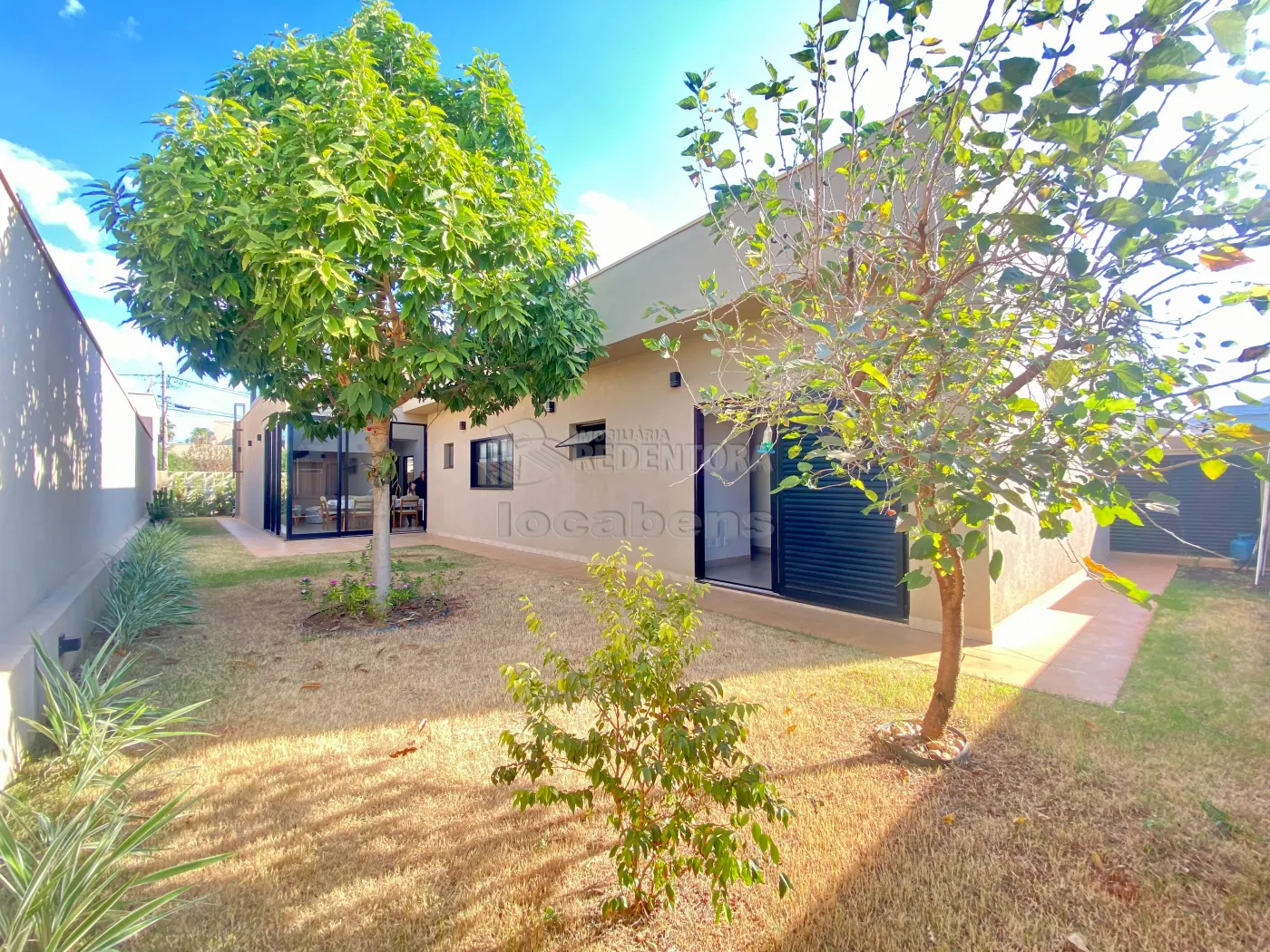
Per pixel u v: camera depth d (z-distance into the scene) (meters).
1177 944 1.88
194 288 4.60
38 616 3.62
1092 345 1.82
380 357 5.00
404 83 5.34
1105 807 2.60
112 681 3.25
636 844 1.74
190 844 2.36
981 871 2.20
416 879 2.19
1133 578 8.42
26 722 2.84
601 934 1.93
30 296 3.59
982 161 2.28
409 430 17.58
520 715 3.61
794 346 2.63
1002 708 3.65
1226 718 3.49
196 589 7.46
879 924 1.97
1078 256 1.70
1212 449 1.65
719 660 4.64
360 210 3.96
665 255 7.05
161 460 25.47
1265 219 1.65
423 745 3.21
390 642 5.19
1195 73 1.47
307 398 6.32
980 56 2.25
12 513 3.32
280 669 4.45
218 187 4.39
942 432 1.87
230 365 5.50
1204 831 2.43
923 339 1.87
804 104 2.98
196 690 4.01
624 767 2.34
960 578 3.02
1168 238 1.69
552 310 5.70
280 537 14.28
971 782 2.80
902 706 3.70
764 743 3.21
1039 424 1.82
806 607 6.53
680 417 8.17
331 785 2.80
